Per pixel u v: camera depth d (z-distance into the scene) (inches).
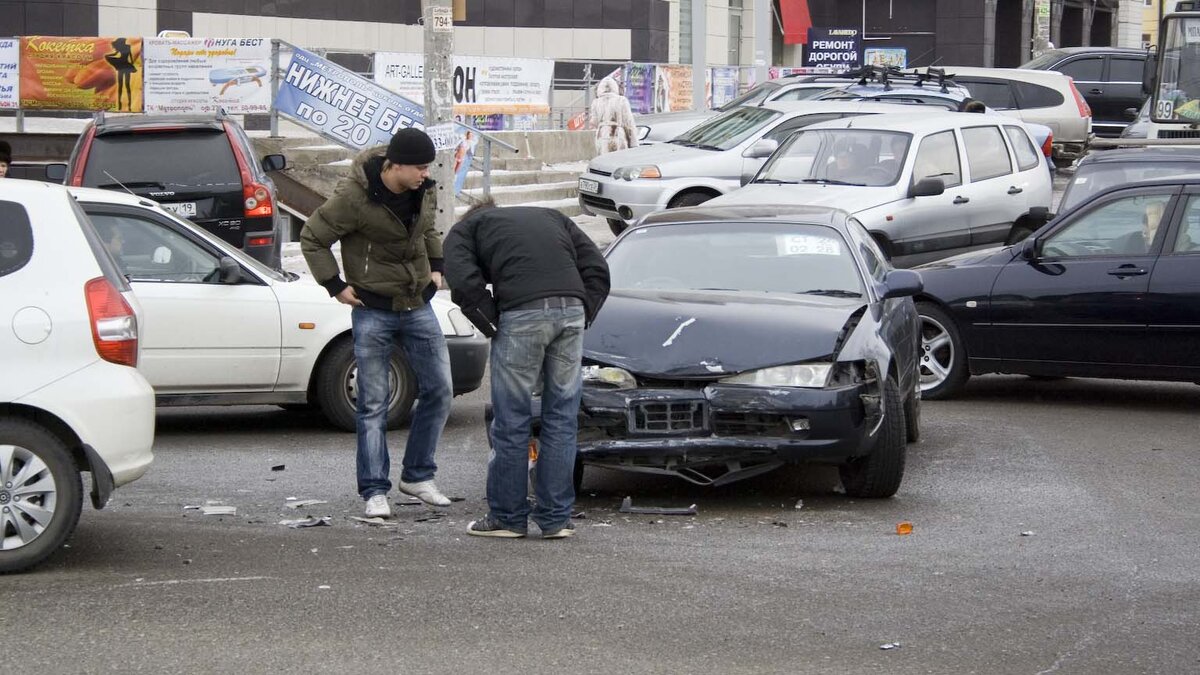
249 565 365.4
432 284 424.8
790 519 431.5
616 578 356.2
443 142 911.0
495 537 401.4
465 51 2164.1
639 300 473.4
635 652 299.0
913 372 534.6
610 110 1318.9
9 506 350.3
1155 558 384.2
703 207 559.5
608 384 431.5
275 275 566.6
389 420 573.0
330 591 341.1
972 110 1029.8
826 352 433.4
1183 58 1273.4
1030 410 639.8
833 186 861.8
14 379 349.1
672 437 426.3
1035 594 346.9
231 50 1140.5
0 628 309.4
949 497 463.5
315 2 1945.1
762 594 343.3
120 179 759.1
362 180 406.3
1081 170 810.2
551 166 1427.2
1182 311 607.2
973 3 2802.7
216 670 285.0
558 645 302.8
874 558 381.1
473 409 635.5
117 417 356.8
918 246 851.4
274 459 521.3
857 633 313.7
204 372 545.0
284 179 1127.6
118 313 361.1
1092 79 1776.6
